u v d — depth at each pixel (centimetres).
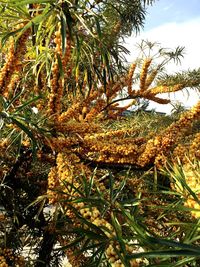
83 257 222
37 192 313
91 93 325
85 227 175
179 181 152
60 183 214
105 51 258
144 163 230
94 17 236
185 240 125
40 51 265
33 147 210
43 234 309
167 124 456
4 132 233
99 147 238
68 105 338
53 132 242
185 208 134
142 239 118
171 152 236
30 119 228
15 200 303
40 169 312
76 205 184
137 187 262
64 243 250
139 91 410
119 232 137
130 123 415
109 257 142
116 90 358
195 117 231
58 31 239
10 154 279
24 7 228
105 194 203
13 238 285
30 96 289
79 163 230
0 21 243
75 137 247
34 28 237
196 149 228
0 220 263
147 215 224
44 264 305
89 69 312
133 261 138
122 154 236
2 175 273
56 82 242
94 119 339
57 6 218
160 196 253
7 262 248
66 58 242
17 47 220
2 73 220
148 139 257
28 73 288
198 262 140
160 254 100
